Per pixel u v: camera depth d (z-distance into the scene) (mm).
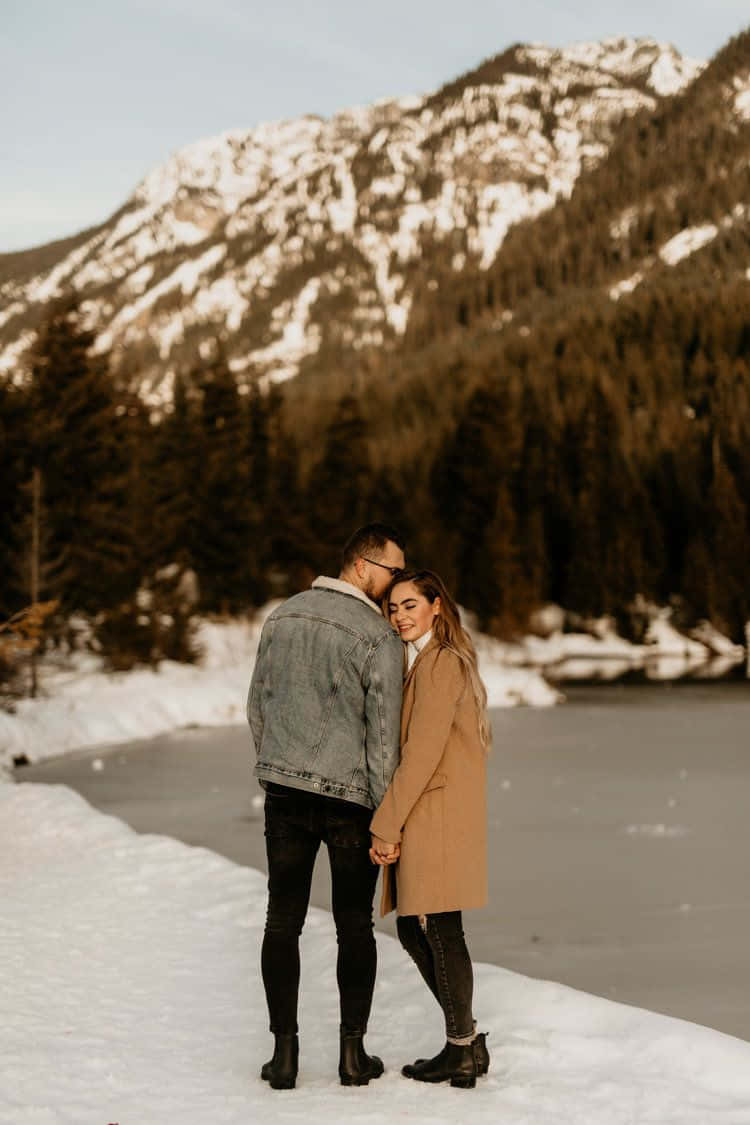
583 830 14719
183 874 7879
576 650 76125
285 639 4094
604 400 119000
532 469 94750
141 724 29109
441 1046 4348
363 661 3965
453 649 4047
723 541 89062
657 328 154500
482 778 4074
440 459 84812
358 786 3963
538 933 9664
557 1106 3693
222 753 24219
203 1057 4250
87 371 41625
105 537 40125
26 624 17922
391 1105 3707
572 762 22047
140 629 39562
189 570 54406
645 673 55750
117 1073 4027
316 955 5730
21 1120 3527
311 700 3994
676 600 89562
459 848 3953
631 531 91562
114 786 19109
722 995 7812
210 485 54281
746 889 11320
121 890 7469
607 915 10266
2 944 5969
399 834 3873
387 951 5680
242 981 5324
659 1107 3686
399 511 73500
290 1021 3957
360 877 4004
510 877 11969
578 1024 4477
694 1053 4102
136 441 48844
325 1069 4141
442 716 3908
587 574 82188
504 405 84500
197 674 40000
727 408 123250
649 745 25016
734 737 26562
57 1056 4188
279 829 4047
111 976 5391
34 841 9484
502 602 68812
